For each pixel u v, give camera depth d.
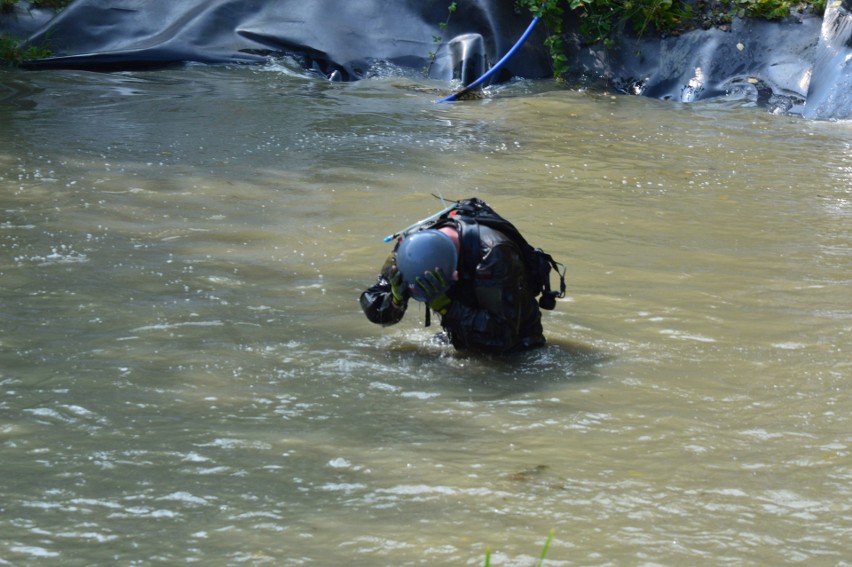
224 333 10.09
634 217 15.20
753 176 18.14
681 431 8.06
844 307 11.38
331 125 20.73
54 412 8.15
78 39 25.95
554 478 7.17
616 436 7.95
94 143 18.36
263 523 6.47
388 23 26.78
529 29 26.36
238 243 13.23
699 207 15.93
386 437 7.86
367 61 26.14
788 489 7.07
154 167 16.97
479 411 8.41
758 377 9.30
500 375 9.26
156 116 20.80
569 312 11.05
